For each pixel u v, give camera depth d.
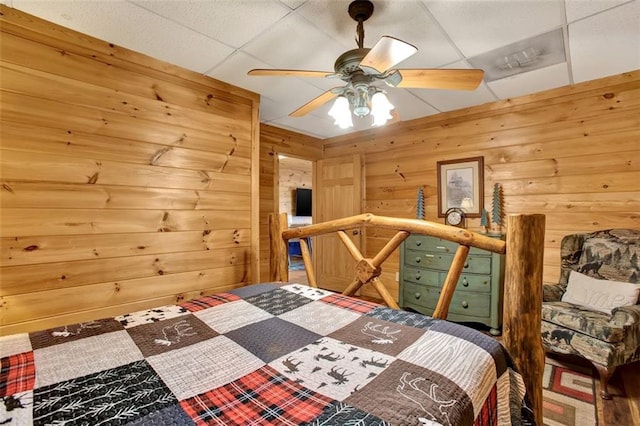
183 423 0.74
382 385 0.89
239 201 2.79
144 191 2.24
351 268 4.31
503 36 2.00
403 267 3.47
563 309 2.23
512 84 2.75
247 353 1.09
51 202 1.86
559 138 2.84
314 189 4.80
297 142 4.46
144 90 2.24
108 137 2.08
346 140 4.54
